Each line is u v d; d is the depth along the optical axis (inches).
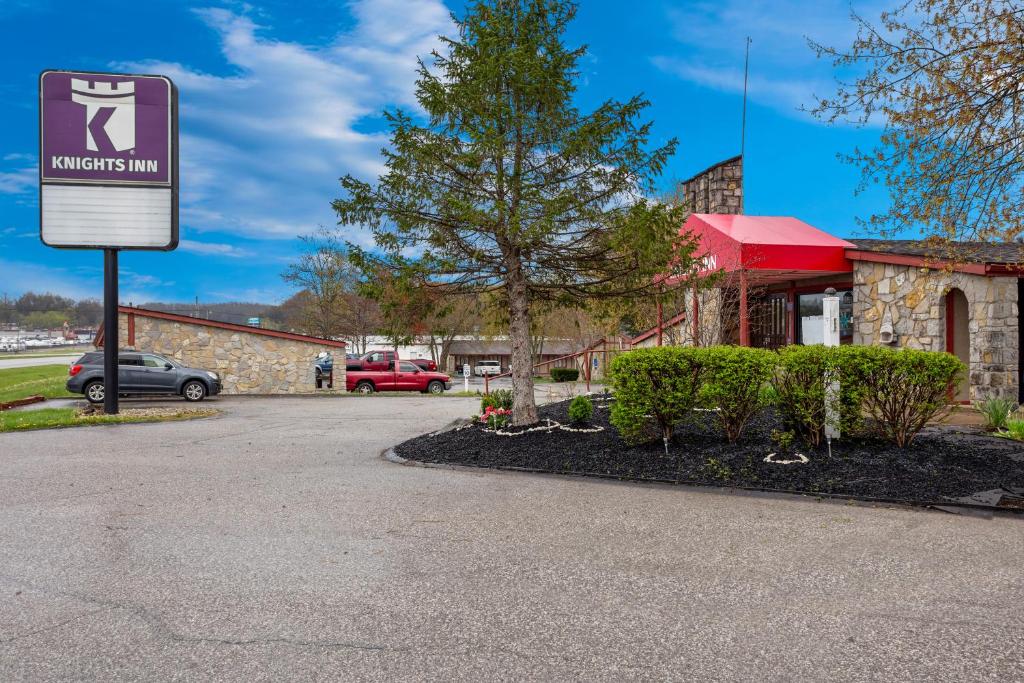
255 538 201.0
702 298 626.2
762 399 315.9
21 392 884.6
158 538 201.5
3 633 134.0
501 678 114.0
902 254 513.7
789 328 687.7
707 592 152.8
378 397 935.0
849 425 296.4
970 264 452.8
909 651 122.4
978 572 163.5
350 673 116.4
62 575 168.7
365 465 336.2
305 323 1774.1
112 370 619.2
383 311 395.2
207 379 836.0
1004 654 120.9
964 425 370.3
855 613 139.9
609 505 238.1
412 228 384.2
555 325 1545.3
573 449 327.6
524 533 203.3
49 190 612.4
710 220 624.7
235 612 144.1
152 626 137.0
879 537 193.6
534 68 366.6
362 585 160.1
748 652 122.8
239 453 382.9
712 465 282.2
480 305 443.2
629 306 423.5
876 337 543.2
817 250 562.9
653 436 328.2
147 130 628.1
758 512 224.7
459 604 147.6
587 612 142.3
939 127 297.3
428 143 376.2
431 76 379.2
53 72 611.2
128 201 625.0
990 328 458.9
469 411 696.4
